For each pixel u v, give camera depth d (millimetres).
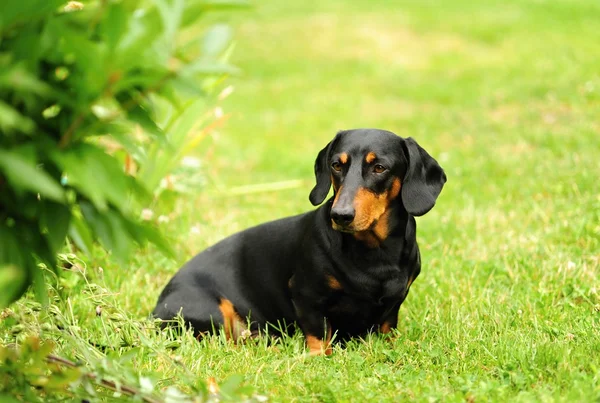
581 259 6480
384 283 4938
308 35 22672
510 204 8383
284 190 10375
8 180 2857
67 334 3912
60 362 3512
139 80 2781
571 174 8906
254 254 5484
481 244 7105
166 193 7594
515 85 15102
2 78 2520
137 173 7234
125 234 3086
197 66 2750
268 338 5387
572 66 16031
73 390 3363
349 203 4562
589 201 7844
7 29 2680
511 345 4711
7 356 3166
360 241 4859
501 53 19438
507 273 6305
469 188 9406
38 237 3139
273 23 24281
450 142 12180
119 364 3553
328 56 20641
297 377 4406
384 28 23094
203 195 9500
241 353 4879
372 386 4223
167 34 2631
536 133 11305
